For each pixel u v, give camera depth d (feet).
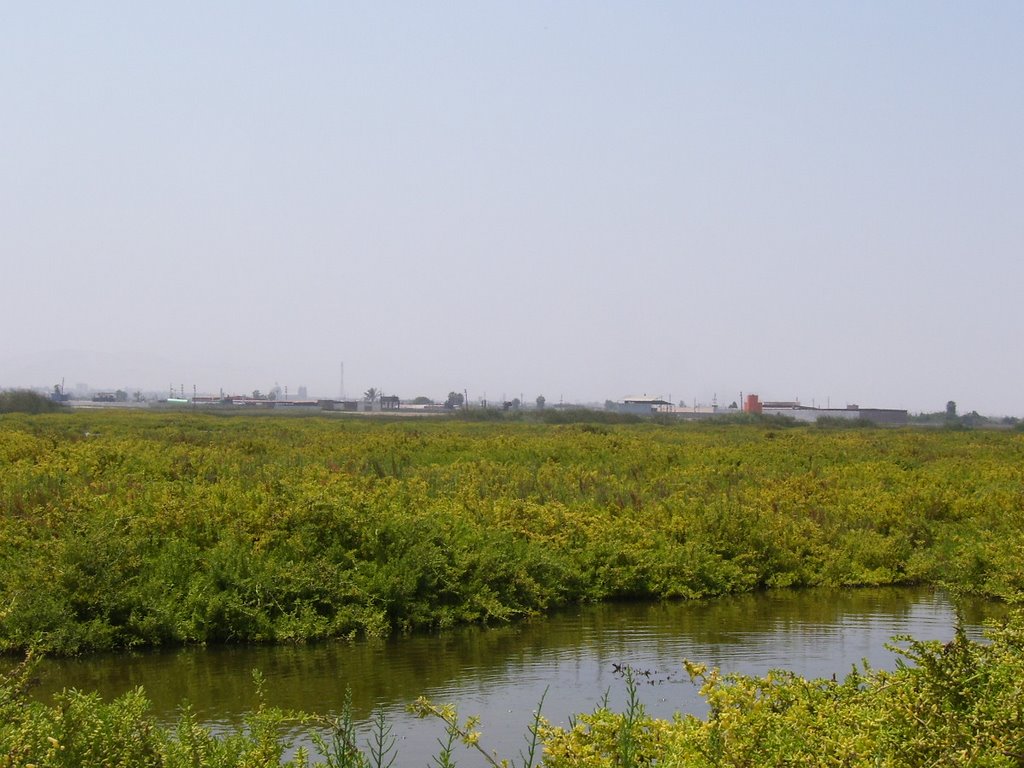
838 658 38.68
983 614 47.26
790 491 71.92
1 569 43.11
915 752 18.42
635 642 41.70
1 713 22.30
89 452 74.54
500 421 249.14
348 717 21.63
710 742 19.29
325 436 120.26
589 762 18.98
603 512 61.11
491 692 34.42
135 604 40.75
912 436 157.38
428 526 48.73
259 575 43.14
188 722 24.16
